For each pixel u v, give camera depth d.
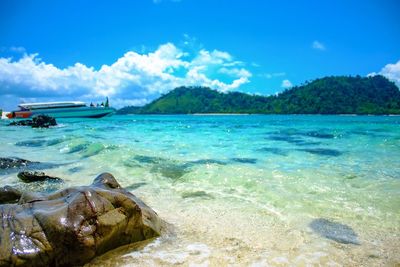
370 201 7.13
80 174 10.45
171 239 5.29
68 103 61.78
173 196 7.97
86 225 4.46
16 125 41.75
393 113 170.12
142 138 21.48
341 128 33.72
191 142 18.70
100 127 37.25
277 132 28.09
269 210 6.75
